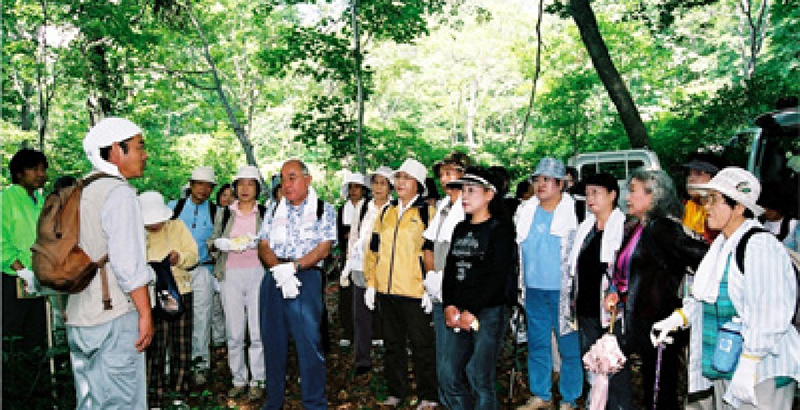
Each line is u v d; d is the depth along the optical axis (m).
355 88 16.33
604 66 14.91
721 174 3.15
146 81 20.86
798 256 3.03
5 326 5.00
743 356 2.89
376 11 15.42
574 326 4.65
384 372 5.92
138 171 3.56
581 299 4.46
